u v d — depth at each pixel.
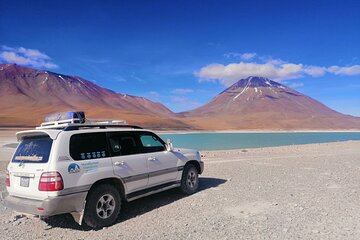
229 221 6.14
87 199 6.03
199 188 9.34
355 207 6.95
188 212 6.84
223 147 41.09
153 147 7.84
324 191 8.62
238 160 17.80
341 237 5.20
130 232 5.79
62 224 6.42
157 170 7.55
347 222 5.93
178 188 9.27
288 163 15.72
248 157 20.23
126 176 6.77
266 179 10.68
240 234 5.43
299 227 5.71
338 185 9.50
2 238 5.69
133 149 7.27
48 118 7.22
